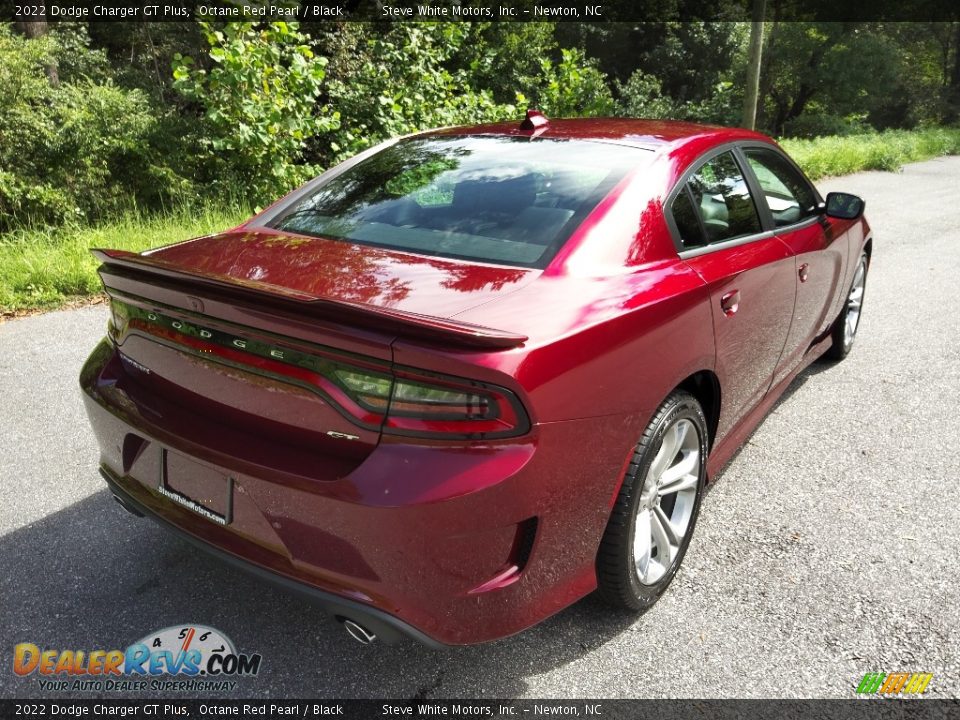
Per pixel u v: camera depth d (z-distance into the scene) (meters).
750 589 2.57
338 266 2.14
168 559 2.62
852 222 4.14
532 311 1.90
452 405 1.68
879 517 3.05
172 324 2.00
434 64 13.09
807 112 41.28
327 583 1.80
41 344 4.81
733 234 2.84
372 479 1.68
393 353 1.65
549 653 2.24
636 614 2.42
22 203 8.87
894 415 4.06
